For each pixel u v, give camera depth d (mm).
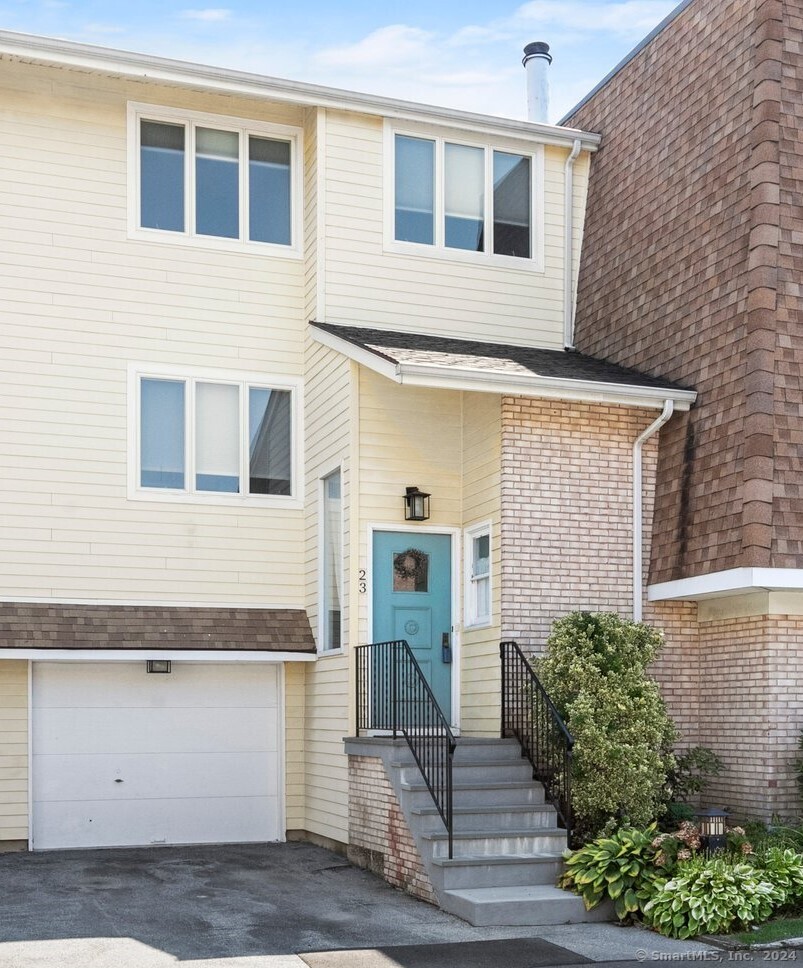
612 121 15125
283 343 14266
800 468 11422
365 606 12656
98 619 12914
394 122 14414
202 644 13109
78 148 13648
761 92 12211
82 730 13062
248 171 14352
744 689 11891
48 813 12844
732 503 11531
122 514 13328
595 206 15156
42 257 13367
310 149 14328
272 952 8375
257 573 13789
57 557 12992
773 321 11672
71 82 13688
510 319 14727
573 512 12570
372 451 12961
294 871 11562
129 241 13734
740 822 11742
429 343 13523
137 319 13664
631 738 10789
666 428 12938
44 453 13109
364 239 14117
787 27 12422
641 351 13609
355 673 12516
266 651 13328
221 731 13602
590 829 10734
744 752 11812
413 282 14281
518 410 12508
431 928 9172
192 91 14031
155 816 13219
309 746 13641
